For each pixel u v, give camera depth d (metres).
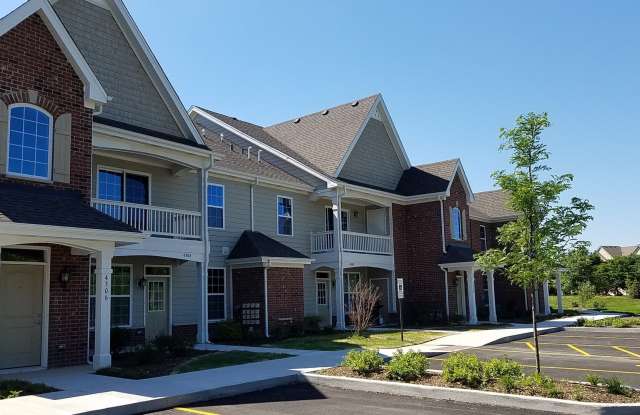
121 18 17.64
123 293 17.84
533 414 8.63
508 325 25.92
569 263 10.40
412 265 29.17
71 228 11.61
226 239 21.66
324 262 25.03
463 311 30.22
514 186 10.51
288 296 21.59
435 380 10.54
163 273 19.11
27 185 12.71
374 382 10.62
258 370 12.28
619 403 8.57
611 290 57.47
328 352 15.67
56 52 13.64
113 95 17.12
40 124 13.20
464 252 28.45
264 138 28.42
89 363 13.54
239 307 21.03
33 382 10.84
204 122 28.95
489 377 10.19
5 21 12.62
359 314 21.36
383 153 30.00
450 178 29.28
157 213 17.33
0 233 10.63
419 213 29.33
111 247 12.76
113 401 9.17
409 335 21.09
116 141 16.30
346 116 29.08
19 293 12.66
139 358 13.68
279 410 9.12
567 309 39.22
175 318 19.30
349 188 25.48
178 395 9.67
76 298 13.40
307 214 25.77
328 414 8.78
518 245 10.63
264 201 23.61
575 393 9.27
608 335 21.86
